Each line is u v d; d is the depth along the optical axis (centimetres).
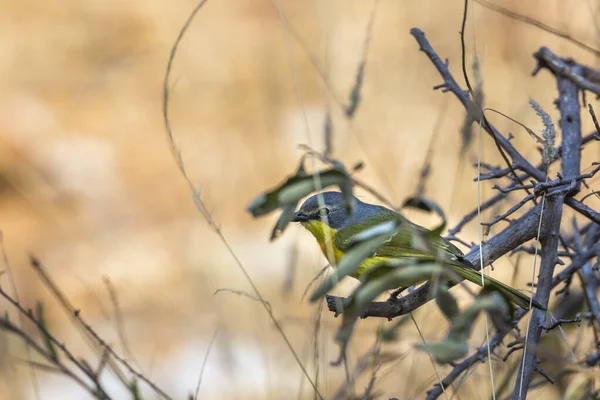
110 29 2134
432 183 1388
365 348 815
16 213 1606
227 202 1591
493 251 549
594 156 1255
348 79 1784
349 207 439
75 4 2239
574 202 550
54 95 1906
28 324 1220
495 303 416
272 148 1669
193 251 1445
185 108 1867
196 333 1227
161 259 1441
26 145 1750
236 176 1650
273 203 441
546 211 547
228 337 1047
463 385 705
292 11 2148
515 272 609
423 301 565
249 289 1253
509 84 1527
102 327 1271
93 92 1927
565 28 1151
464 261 588
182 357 1177
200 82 1931
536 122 1232
